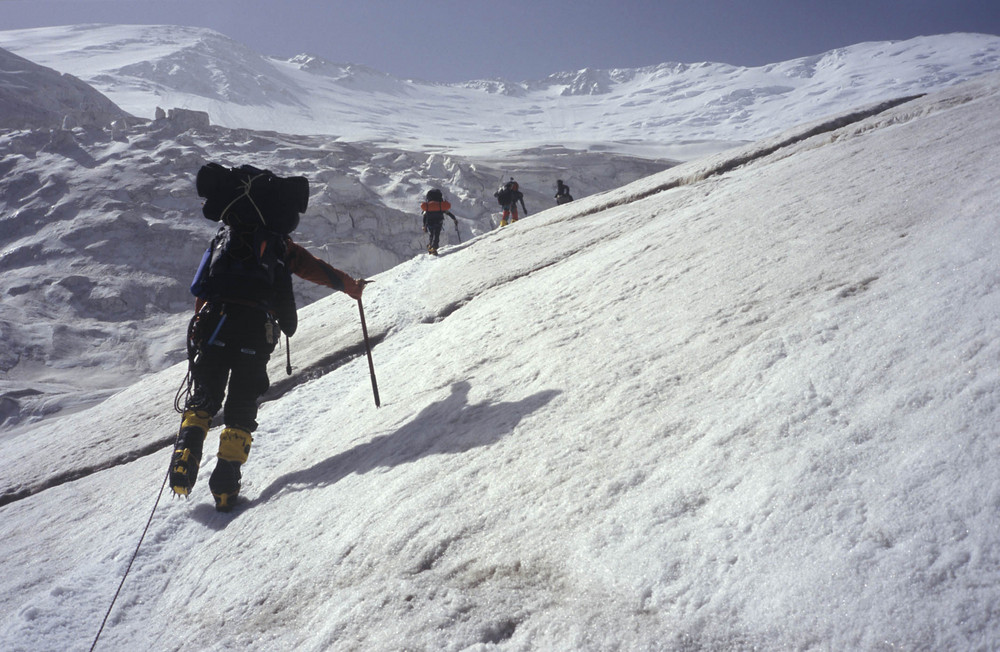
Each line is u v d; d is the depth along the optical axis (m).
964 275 2.02
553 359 2.89
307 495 2.65
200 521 2.92
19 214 33.59
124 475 4.05
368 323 5.95
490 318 4.25
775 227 3.46
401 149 81.56
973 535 1.15
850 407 1.64
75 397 16.16
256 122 178.62
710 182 6.24
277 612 1.89
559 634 1.36
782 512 1.39
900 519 1.24
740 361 2.12
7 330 26.12
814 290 2.45
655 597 1.35
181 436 2.99
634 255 4.16
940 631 1.04
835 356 1.88
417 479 2.24
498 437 2.33
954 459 1.32
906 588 1.12
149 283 29.78
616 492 1.72
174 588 2.40
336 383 4.71
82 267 30.36
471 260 7.61
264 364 3.22
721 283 2.94
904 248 2.47
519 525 1.75
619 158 73.56
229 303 3.15
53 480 4.60
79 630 2.24
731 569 1.32
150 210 33.69
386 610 1.63
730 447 1.69
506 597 1.53
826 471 1.45
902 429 1.47
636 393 2.21
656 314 2.92
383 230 35.12
